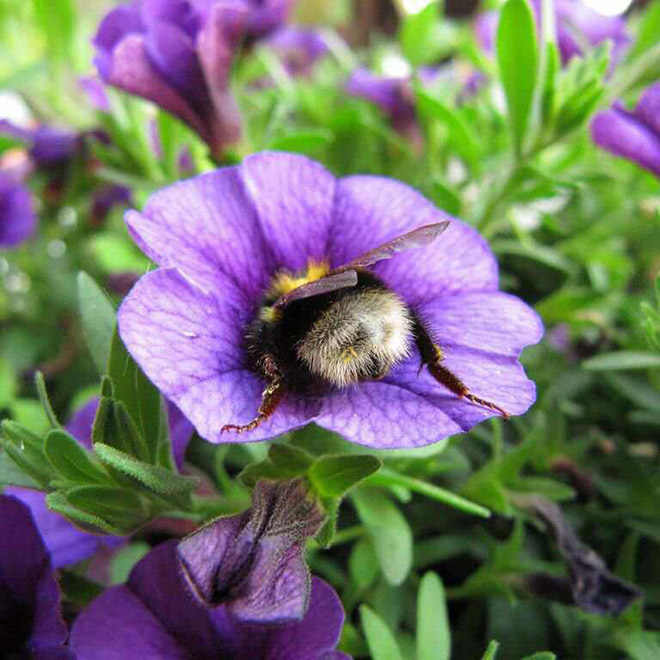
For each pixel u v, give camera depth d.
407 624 0.08
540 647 0.08
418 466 0.07
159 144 0.10
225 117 0.09
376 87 0.11
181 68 0.08
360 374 0.06
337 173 0.11
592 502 0.09
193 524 0.07
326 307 0.06
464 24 0.16
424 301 0.06
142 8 0.08
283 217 0.06
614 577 0.07
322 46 0.14
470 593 0.08
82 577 0.06
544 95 0.08
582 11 0.11
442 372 0.05
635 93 0.10
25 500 0.07
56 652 0.05
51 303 0.13
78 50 0.13
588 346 0.10
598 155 0.11
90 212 0.13
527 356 0.09
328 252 0.06
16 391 0.11
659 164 0.08
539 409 0.09
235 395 0.05
